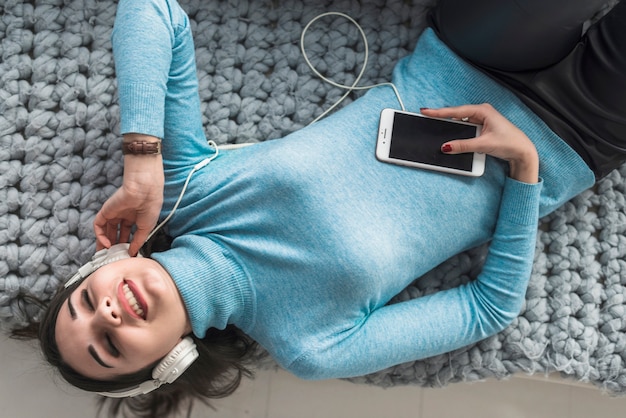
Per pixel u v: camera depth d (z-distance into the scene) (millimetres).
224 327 930
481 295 986
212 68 1067
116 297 827
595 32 921
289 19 1078
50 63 1013
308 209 881
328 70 1085
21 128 1010
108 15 1039
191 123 929
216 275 886
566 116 944
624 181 1100
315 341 914
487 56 932
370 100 972
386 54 1086
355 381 1101
